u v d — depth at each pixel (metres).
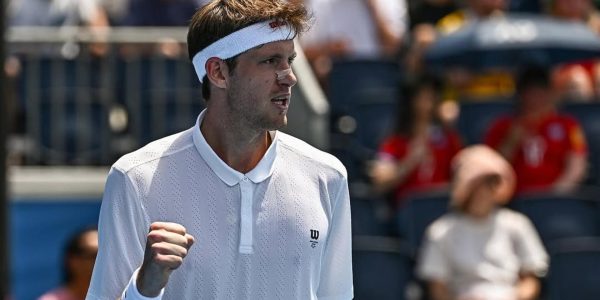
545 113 21.55
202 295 7.84
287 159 8.08
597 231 20.70
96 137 20.72
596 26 25.95
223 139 7.93
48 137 20.62
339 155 22.59
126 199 7.78
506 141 21.48
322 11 24.61
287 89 7.87
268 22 7.75
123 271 7.79
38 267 20.30
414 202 20.27
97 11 22.62
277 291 7.96
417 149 20.95
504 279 18.61
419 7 25.53
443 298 18.73
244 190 7.89
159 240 7.32
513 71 23.36
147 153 7.89
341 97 23.58
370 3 24.75
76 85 20.70
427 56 23.30
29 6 22.16
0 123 12.67
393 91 23.44
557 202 20.67
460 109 22.62
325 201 8.17
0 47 12.84
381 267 19.88
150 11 22.28
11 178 20.23
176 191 7.83
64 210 20.44
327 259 8.34
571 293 19.88
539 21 23.23
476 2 24.03
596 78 24.14
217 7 7.86
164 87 20.61
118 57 20.81
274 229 7.93
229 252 7.85
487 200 18.73
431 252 18.84
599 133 22.62
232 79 7.82
